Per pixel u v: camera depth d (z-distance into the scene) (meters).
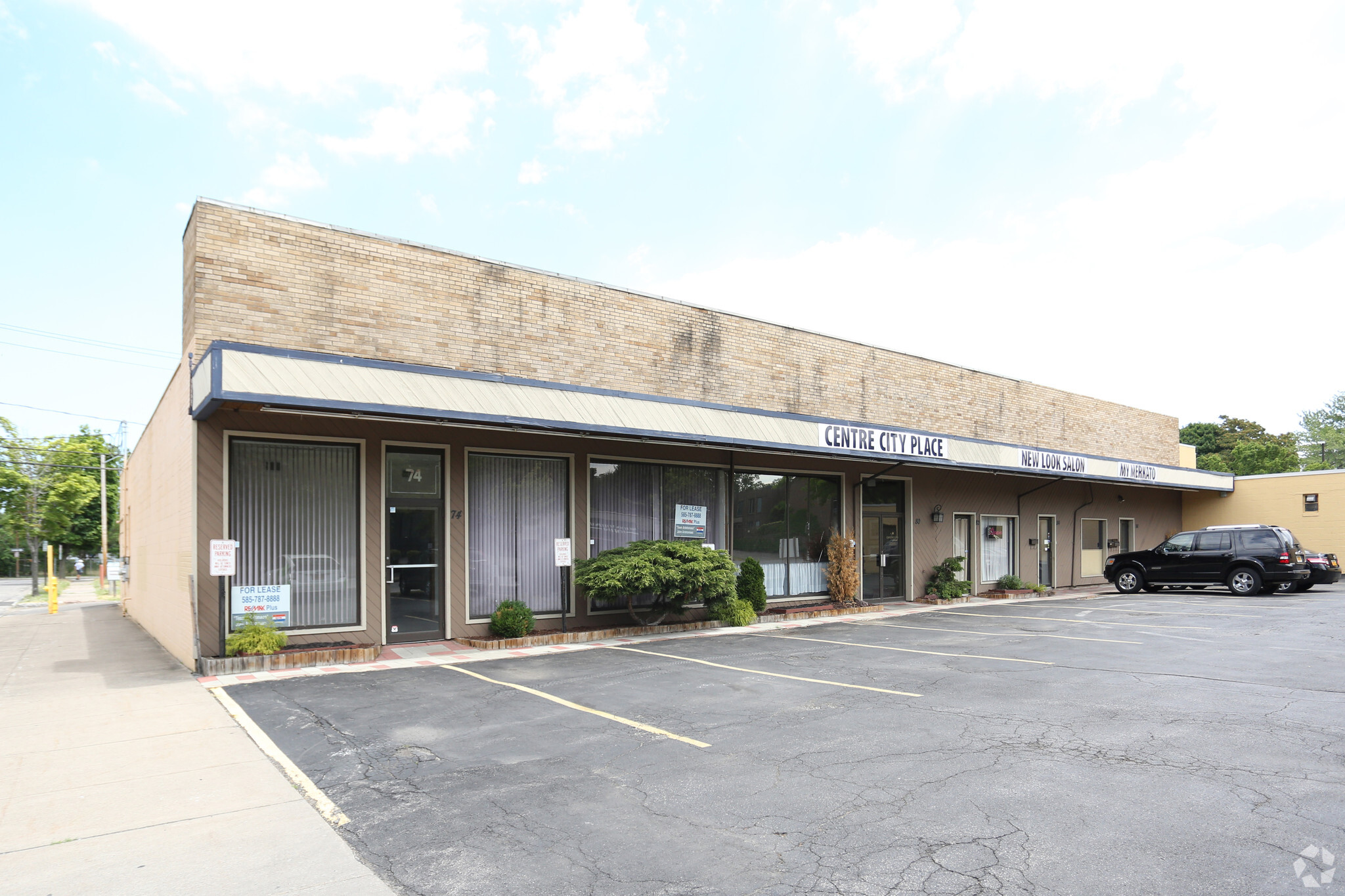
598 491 15.02
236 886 4.42
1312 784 5.82
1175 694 8.85
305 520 11.80
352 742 7.22
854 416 20.11
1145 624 15.36
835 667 10.84
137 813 5.54
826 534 19.08
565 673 10.45
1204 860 4.55
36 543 45.00
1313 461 69.50
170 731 7.67
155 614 15.80
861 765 6.42
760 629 15.14
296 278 11.63
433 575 12.95
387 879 4.50
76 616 23.94
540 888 4.37
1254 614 16.86
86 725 7.88
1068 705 8.41
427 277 12.91
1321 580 22.64
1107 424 29.38
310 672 10.60
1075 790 5.74
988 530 23.27
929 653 11.98
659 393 15.98
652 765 6.52
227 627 11.03
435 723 7.89
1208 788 5.76
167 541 13.68
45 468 45.66
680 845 4.92
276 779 6.25
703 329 16.94
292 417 11.64
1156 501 31.14
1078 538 26.75
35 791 5.99
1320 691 9.01
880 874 4.46
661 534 15.89
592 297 15.06
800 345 18.97
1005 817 5.26
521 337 13.97
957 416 23.14
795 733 7.41
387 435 12.45
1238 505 31.14
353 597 12.13
